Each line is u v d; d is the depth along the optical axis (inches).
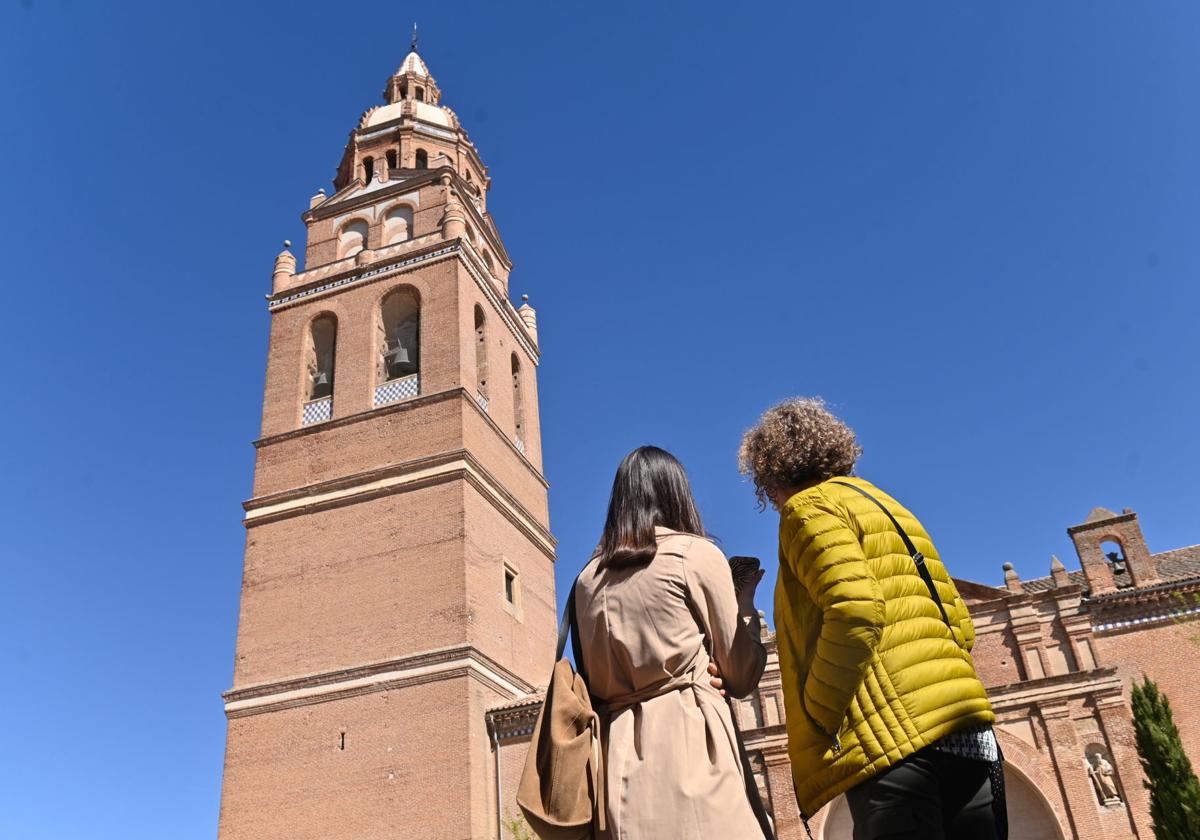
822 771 143.7
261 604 1245.7
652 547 152.3
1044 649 1181.7
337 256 1596.9
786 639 158.4
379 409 1338.6
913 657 143.2
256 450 1384.1
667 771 135.9
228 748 1154.0
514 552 1349.7
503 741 1104.2
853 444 174.7
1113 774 1088.2
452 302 1405.0
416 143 1782.7
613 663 148.6
